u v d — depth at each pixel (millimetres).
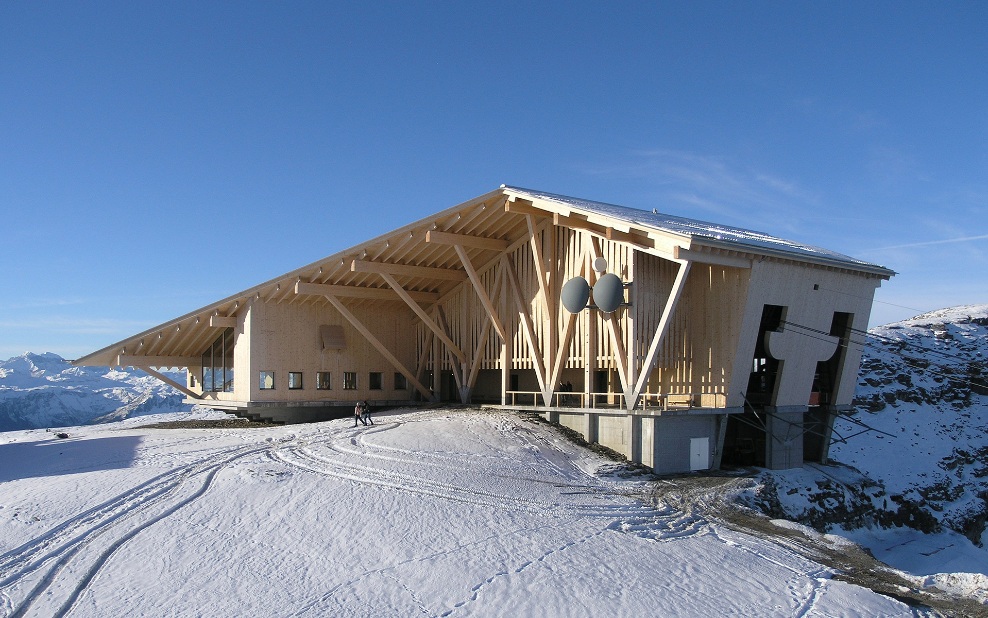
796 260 26641
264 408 31875
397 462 21984
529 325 30422
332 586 13875
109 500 18297
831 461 33156
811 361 29031
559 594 13852
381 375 36062
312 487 19078
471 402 34906
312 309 33688
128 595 13461
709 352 27266
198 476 20359
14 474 21328
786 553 17250
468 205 28375
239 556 15086
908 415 43906
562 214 26812
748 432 30562
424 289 35219
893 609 14297
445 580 14188
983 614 14383
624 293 26391
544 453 24906
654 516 19328
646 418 25672
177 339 33062
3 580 14016
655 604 13703
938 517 32188
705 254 24141
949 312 63750
